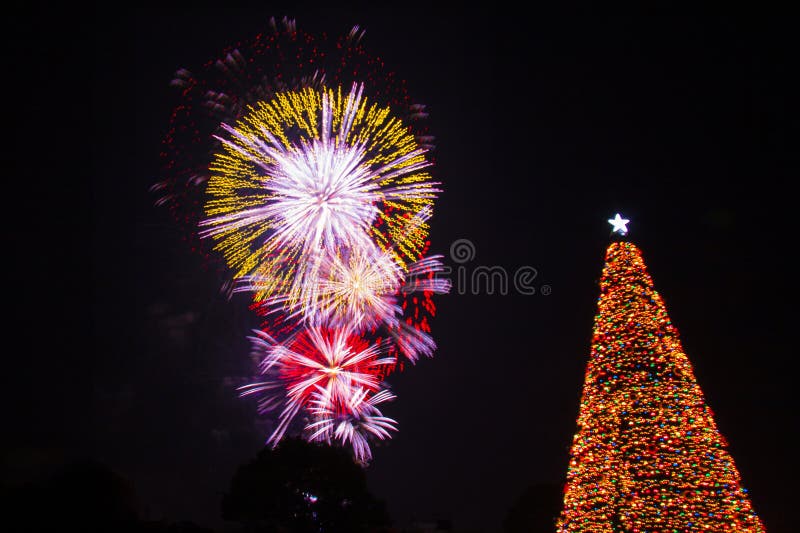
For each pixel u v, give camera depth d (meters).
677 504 15.20
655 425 15.77
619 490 15.83
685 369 16.22
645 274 17.11
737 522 14.83
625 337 16.56
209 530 15.88
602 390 16.59
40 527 13.10
